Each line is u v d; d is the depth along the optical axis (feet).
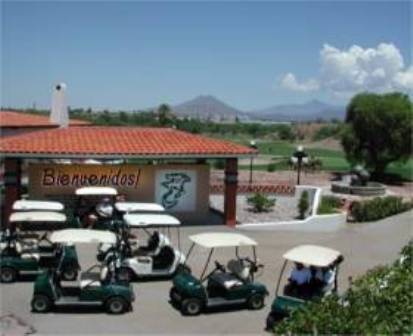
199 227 82.12
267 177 158.71
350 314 22.43
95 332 41.60
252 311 47.34
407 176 191.52
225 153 82.28
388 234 84.58
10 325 42.39
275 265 63.52
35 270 53.42
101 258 58.75
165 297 50.34
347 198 124.16
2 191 84.17
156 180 84.38
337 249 74.13
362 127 182.80
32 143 79.20
